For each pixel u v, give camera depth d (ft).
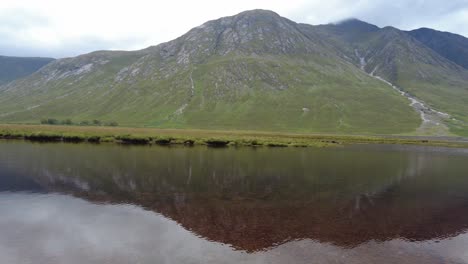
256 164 156.35
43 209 74.74
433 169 163.43
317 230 66.95
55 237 58.70
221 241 59.41
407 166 171.53
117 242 57.26
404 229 69.51
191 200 87.51
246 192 98.89
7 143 207.51
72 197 86.02
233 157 180.24
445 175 145.38
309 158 188.65
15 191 90.02
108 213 73.61
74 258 50.62
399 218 77.46
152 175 119.24
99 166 133.28
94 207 77.82
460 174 149.59
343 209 83.41
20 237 58.13
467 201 97.04
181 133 344.28
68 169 123.95
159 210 77.46
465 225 74.18
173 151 198.59
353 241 61.67
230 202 86.69
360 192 103.91
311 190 104.42
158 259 51.06
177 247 55.98
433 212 83.66
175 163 150.00
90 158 154.51
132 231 62.80
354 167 158.92
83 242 56.85
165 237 60.39
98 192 92.07
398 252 57.31
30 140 232.94
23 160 140.77
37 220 67.31
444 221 76.38
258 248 56.75
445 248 60.03
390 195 101.24
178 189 99.55
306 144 281.13
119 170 126.21
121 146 217.15
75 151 178.40
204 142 261.44
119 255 52.11
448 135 553.64
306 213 78.84
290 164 160.45
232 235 62.59
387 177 134.41
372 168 158.51
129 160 153.07
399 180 128.47
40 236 58.90
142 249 54.65
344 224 71.41
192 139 263.08
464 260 55.21
